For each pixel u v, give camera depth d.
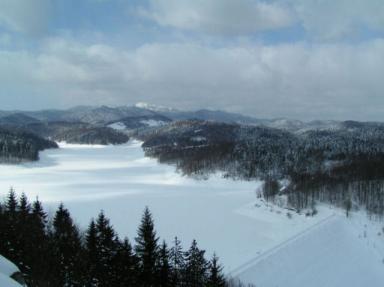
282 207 114.25
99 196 145.88
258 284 63.38
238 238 88.81
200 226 100.56
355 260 78.81
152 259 46.06
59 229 58.53
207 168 194.50
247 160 191.00
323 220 96.94
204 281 46.97
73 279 43.28
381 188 116.50
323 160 193.75
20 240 50.34
